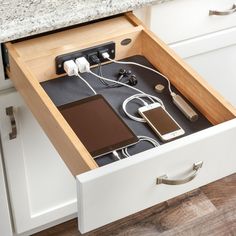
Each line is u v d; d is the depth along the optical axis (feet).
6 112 4.18
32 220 5.30
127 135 3.39
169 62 3.82
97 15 3.94
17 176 4.75
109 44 3.95
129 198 3.00
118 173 2.78
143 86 3.87
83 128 3.42
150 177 2.96
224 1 4.66
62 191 5.20
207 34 4.87
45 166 4.81
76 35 3.99
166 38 4.65
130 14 4.19
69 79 3.89
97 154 3.25
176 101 3.67
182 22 4.59
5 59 3.90
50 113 3.23
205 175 3.27
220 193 6.22
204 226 5.88
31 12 3.87
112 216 3.05
